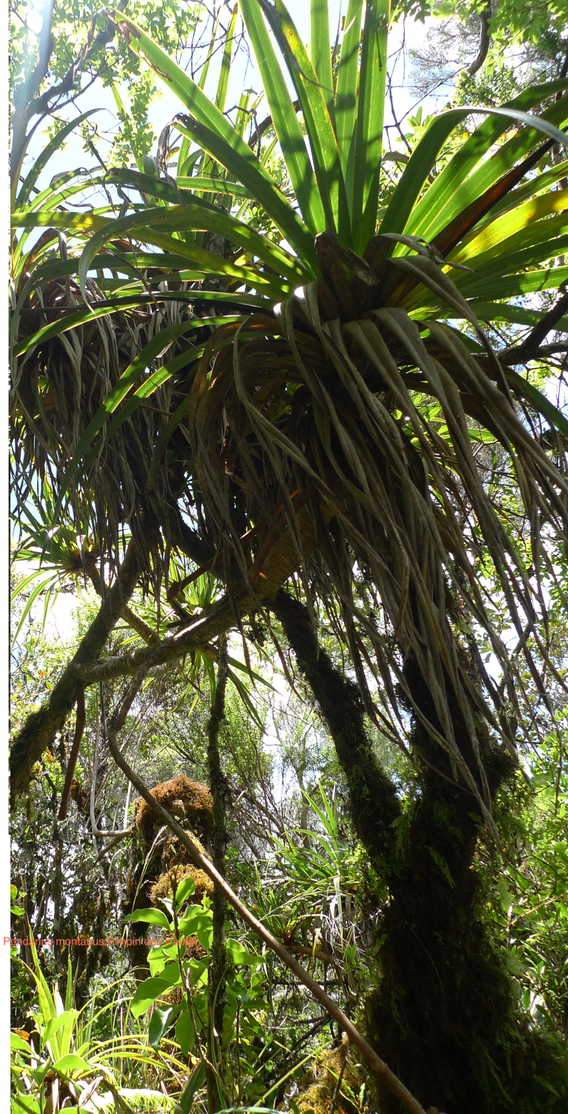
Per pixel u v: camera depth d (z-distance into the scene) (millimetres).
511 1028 1146
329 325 1042
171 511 1892
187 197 1192
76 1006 2738
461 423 950
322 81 1108
